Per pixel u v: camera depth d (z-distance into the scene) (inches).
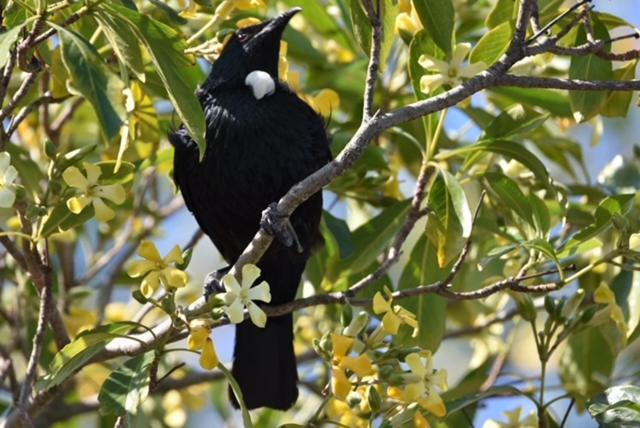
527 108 395.9
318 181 319.6
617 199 356.5
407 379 329.4
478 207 371.6
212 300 313.9
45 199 330.0
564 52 338.3
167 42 315.3
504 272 402.0
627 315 397.7
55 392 358.9
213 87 419.2
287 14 426.3
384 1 344.8
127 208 521.3
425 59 349.7
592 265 352.5
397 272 567.5
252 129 407.5
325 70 478.9
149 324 505.0
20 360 539.8
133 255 555.2
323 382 484.4
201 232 462.9
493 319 487.2
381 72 351.6
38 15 305.6
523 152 392.2
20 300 462.3
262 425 508.4
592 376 451.2
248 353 420.5
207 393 553.9
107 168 339.3
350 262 420.8
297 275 422.0
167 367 490.0
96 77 292.4
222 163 409.4
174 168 418.0
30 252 343.3
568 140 471.8
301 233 409.1
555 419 419.8
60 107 499.5
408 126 459.8
